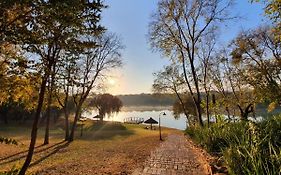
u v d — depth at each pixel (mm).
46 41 7398
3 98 10102
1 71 8305
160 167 11984
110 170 11875
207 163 10406
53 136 48625
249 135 7387
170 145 22438
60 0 5992
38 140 40156
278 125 8406
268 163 5629
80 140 40125
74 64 9500
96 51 34219
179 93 49469
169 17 26125
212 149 12445
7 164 18344
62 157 20516
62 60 9195
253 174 5383
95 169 12477
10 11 6301
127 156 16234
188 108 60750
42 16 6570
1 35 6434
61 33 7758
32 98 10625
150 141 29297
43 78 9188
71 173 11953
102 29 8133
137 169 11672
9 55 8234
